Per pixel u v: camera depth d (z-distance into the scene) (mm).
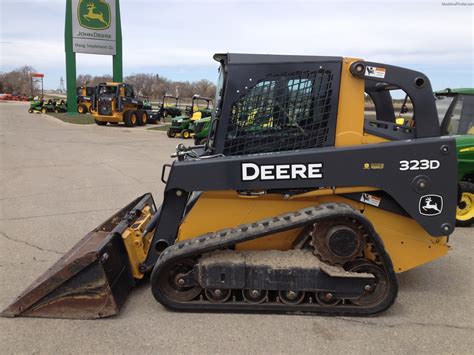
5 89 93688
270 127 3578
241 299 3574
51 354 2953
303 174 3447
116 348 3033
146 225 4273
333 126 3543
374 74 3482
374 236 3350
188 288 3562
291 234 3650
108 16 32625
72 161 11953
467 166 6020
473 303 3822
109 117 25453
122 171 10422
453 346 3127
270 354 2988
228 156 3572
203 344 3092
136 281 4051
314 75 3521
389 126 3834
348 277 3342
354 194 3596
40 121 28844
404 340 3189
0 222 6098
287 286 3395
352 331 3293
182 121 19828
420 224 3518
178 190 3613
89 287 3383
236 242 3385
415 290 4074
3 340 3104
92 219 6285
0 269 4438
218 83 4035
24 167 10805
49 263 4621
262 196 3617
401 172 3461
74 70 35281
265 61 3529
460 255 5059
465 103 6441
